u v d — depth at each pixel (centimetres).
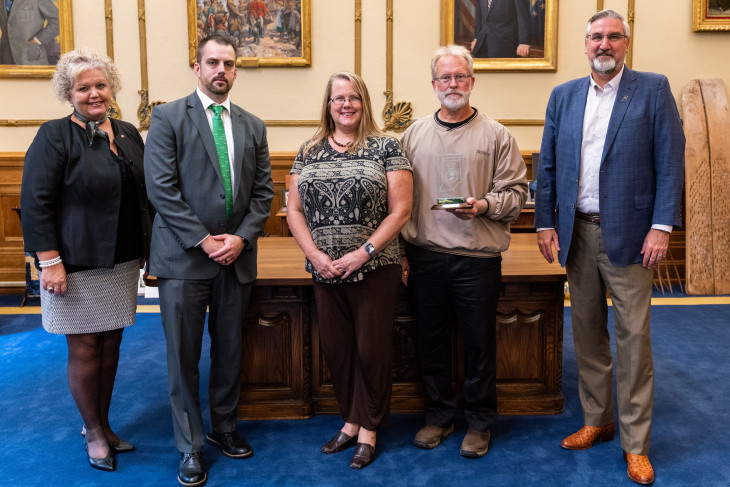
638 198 243
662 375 366
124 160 253
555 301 305
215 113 253
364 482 248
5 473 259
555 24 586
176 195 242
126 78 595
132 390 352
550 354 308
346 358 266
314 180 249
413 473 255
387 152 252
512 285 303
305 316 305
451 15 587
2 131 595
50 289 241
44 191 235
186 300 247
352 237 247
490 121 265
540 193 272
